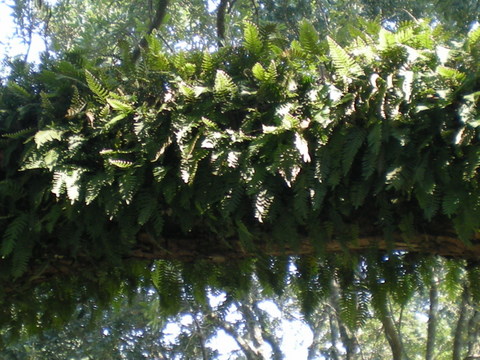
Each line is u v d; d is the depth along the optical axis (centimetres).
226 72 407
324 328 1305
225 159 373
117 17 926
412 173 356
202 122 384
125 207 396
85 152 398
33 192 398
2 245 396
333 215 382
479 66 369
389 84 363
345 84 371
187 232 417
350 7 911
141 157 385
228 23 891
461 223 360
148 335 1078
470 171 346
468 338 942
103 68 429
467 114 351
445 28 784
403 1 887
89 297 458
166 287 439
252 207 383
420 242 393
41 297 461
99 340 1022
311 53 396
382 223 377
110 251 409
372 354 1197
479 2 743
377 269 407
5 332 492
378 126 355
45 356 1016
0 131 416
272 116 381
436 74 367
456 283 412
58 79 412
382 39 379
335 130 369
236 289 440
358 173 378
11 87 419
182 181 386
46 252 424
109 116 397
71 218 394
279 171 362
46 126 395
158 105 400
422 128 358
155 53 414
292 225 382
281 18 882
